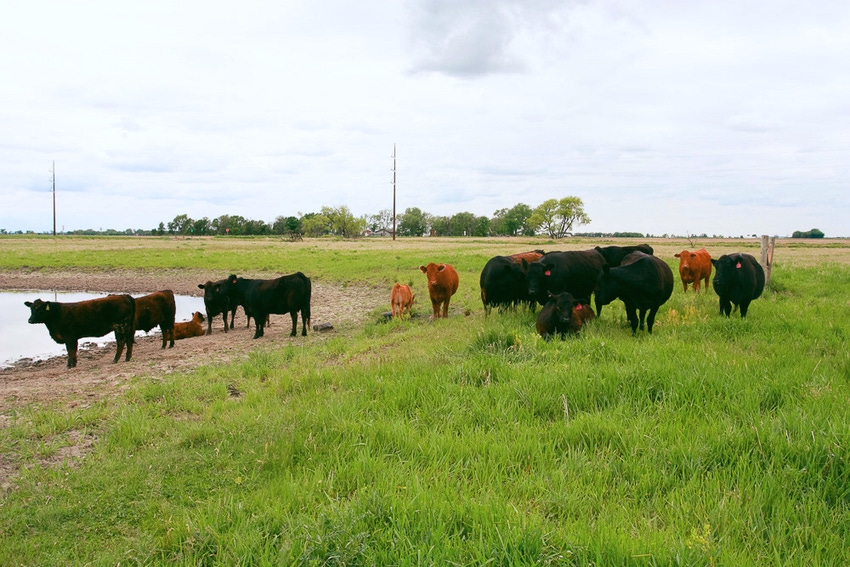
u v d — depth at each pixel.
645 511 3.98
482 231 160.50
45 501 4.79
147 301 13.50
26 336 17.56
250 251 47.72
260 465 5.16
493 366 7.21
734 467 4.53
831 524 3.68
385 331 13.06
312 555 3.46
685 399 5.95
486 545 3.36
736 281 11.05
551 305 9.31
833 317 10.77
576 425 5.39
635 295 10.03
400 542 3.50
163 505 4.59
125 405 7.54
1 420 7.35
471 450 5.02
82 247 54.53
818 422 4.96
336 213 121.62
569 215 126.12
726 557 3.26
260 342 13.59
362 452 5.07
